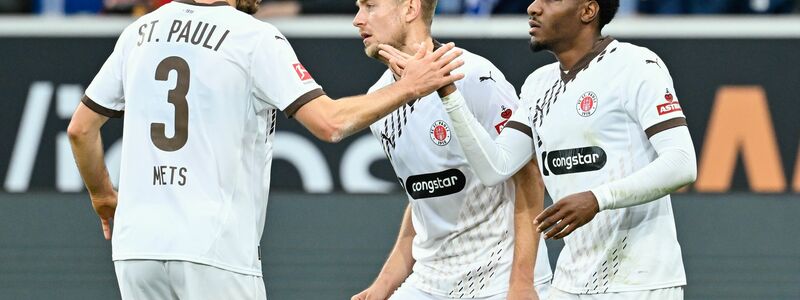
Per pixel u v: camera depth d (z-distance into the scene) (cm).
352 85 2319
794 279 2188
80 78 2373
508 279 1488
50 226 2283
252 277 1278
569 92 1358
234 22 1267
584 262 1370
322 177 2334
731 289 2192
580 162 1345
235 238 1258
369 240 2252
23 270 2266
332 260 2252
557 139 1360
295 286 2241
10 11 2605
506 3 2505
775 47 2275
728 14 2478
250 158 1280
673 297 1346
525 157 1412
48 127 2366
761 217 2217
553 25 1357
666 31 2291
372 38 1450
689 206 2231
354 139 2339
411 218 1602
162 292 1268
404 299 1541
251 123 1273
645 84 1302
